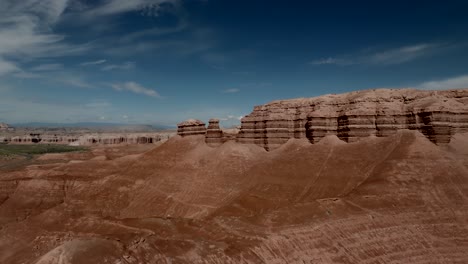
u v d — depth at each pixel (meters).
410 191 62.12
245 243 44.25
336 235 48.66
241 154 101.31
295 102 104.75
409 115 81.94
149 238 42.38
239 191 86.19
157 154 112.88
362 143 84.44
